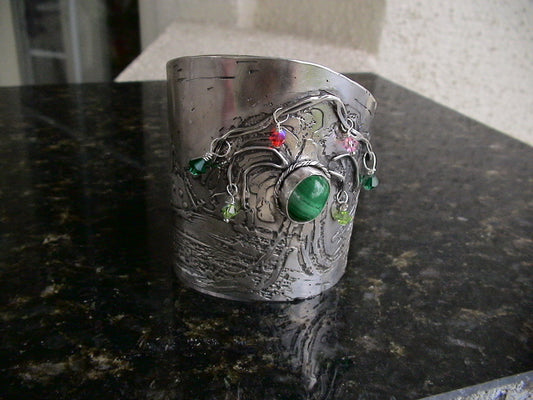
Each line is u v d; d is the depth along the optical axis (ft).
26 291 1.97
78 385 1.57
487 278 2.20
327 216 1.87
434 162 3.39
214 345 1.75
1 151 3.10
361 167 1.94
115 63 6.52
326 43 4.97
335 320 1.90
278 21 5.38
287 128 1.71
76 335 1.76
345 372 1.67
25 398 1.51
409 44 4.82
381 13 4.58
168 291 2.00
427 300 2.04
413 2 4.65
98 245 2.28
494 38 5.14
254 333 1.81
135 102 3.96
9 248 2.23
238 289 1.92
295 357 1.71
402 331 1.86
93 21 6.23
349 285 2.10
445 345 1.80
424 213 2.74
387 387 1.61
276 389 1.59
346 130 1.80
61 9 6.05
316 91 1.70
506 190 3.07
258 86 1.68
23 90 4.07
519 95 5.53
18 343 1.72
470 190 3.04
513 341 1.83
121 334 1.78
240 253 1.85
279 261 1.86
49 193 2.70
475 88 5.33
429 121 4.02
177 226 1.97
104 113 3.74
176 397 1.55
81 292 1.97
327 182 1.74
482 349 1.79
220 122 1.73
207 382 1.60
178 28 5.24
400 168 3.27
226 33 5.12
